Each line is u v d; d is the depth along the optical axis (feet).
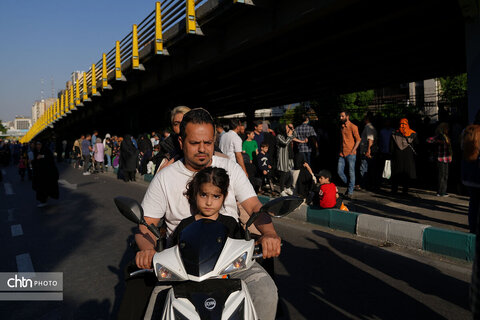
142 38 63.36
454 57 51.34
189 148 7.83
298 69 57.82
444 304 12.43
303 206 24.06
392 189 32.50
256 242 7.69
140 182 51.31
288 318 11.82
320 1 33.06
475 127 15.34
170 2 52.70
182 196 8.15
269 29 39.45
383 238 19.20
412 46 45.11
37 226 26.40
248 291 6.69
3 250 20.75
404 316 11.75
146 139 52.80
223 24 46.34
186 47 55.72
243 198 8.43
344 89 78.38
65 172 72.95
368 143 34.99
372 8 34.12
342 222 21.38
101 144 68.23
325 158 48.34
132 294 7.51
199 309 5.74
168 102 99.66
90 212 30.76
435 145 30.63
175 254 6.50
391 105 84.79
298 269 15.94
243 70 58.29
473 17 24.90
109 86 82.28
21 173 63.26
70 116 146.30
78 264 18.03
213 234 6.53
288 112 132.98
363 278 14.78
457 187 32.17
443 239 16.80
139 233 8.04
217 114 136.26
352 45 43.88
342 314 12.00
